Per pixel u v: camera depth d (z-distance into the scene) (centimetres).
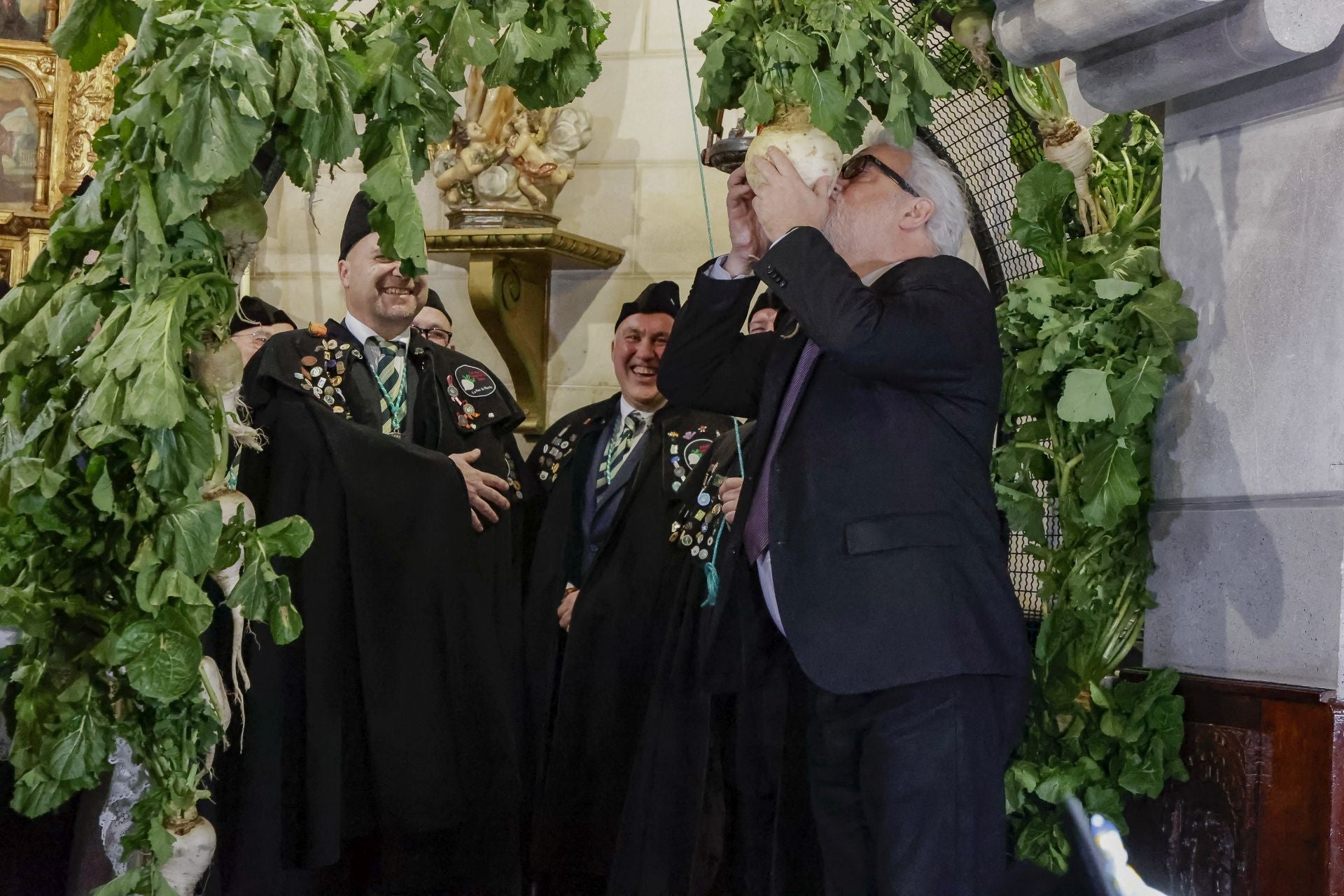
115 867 227
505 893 366
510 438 410
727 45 255
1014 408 297
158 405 197
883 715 234
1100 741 285
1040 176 295
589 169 490
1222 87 283
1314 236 264
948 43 318
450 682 362
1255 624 270
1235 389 277
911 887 227
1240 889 262
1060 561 296
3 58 441
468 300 499
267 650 333
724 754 332
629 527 386
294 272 510
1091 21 262
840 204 262
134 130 212
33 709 211
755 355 279
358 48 229
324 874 359
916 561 234
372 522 355
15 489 208
